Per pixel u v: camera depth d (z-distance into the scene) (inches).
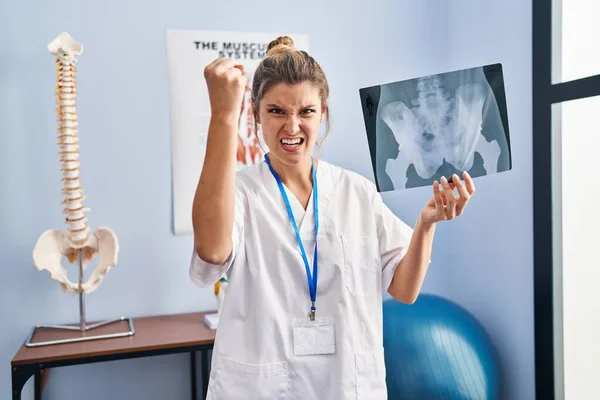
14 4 73.5
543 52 74.6
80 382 78.6
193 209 33.0
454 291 94.4
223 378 39.4
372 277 43.4
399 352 72.5
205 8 81.2
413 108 42.6
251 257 40.6
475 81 41.7
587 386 75.2
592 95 67.8
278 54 38.6
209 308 83.5
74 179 68.4
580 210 75.2
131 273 79.7
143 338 69.1
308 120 38.1
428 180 42.4
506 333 83.0
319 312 41.6
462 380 71.1
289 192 43.5
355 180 45.3
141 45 78.7
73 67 68.1
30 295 75.7
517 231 80.4
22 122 74.5
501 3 82.3
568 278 76.5
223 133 31.6
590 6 72.8
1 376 74.9
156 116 79.9
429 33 93.4
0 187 74.0
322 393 41.0
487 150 41.4
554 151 74.8
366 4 89.4
